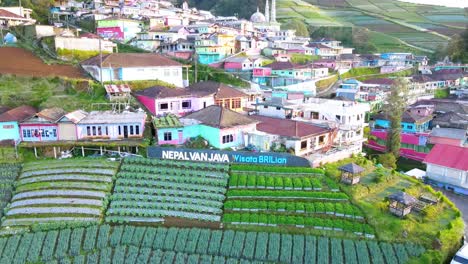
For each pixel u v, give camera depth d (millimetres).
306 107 74500
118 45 111938
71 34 97312
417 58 169500
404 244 45594
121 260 43031
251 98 88312
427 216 49969
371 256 43906
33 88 72125
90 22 130000
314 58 146875
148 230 46906
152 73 81625
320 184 53875
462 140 80938
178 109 71812
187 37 130500
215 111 64938
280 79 118688
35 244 44875
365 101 102562
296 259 43344
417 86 130625
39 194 51531
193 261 43031
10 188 53156
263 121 69500
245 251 44312
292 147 60750
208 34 130875
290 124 66000
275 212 49625
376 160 72438
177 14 163625
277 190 52969
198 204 50531
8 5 121625
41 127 60000
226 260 43281
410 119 91500
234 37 136250
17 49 90062
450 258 45656
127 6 151375
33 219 47969
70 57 88562
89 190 52188
